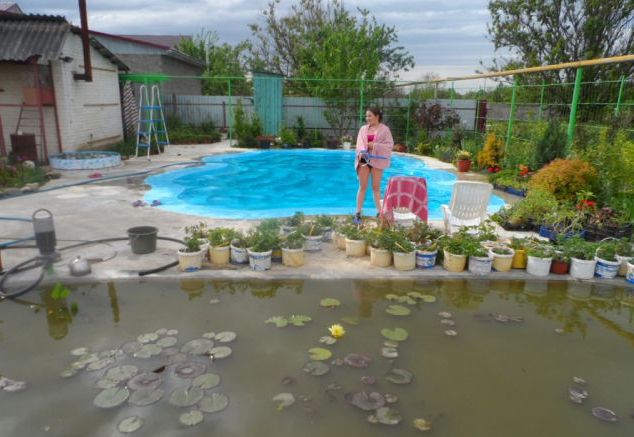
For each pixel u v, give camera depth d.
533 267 4.94
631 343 3.71
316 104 17.45
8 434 2.52
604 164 7.59
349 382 3.04
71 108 11.19
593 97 12.99
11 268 4.58
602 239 5.90
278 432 2.57
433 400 2.90
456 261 4.92
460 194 6.06
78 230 6.04
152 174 10.77
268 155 14.65
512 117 10.93
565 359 3.44
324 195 9.73
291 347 3.44
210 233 5.12
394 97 16.83
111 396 2.83
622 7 17.27
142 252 5.15
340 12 28.97
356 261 5.18
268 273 4.75
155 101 16.38
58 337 3.53
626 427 2.72
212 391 2.90
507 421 2.73
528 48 19.28
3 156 10.02
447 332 3.76
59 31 10.34
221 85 25.39
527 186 8.24
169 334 3.58
